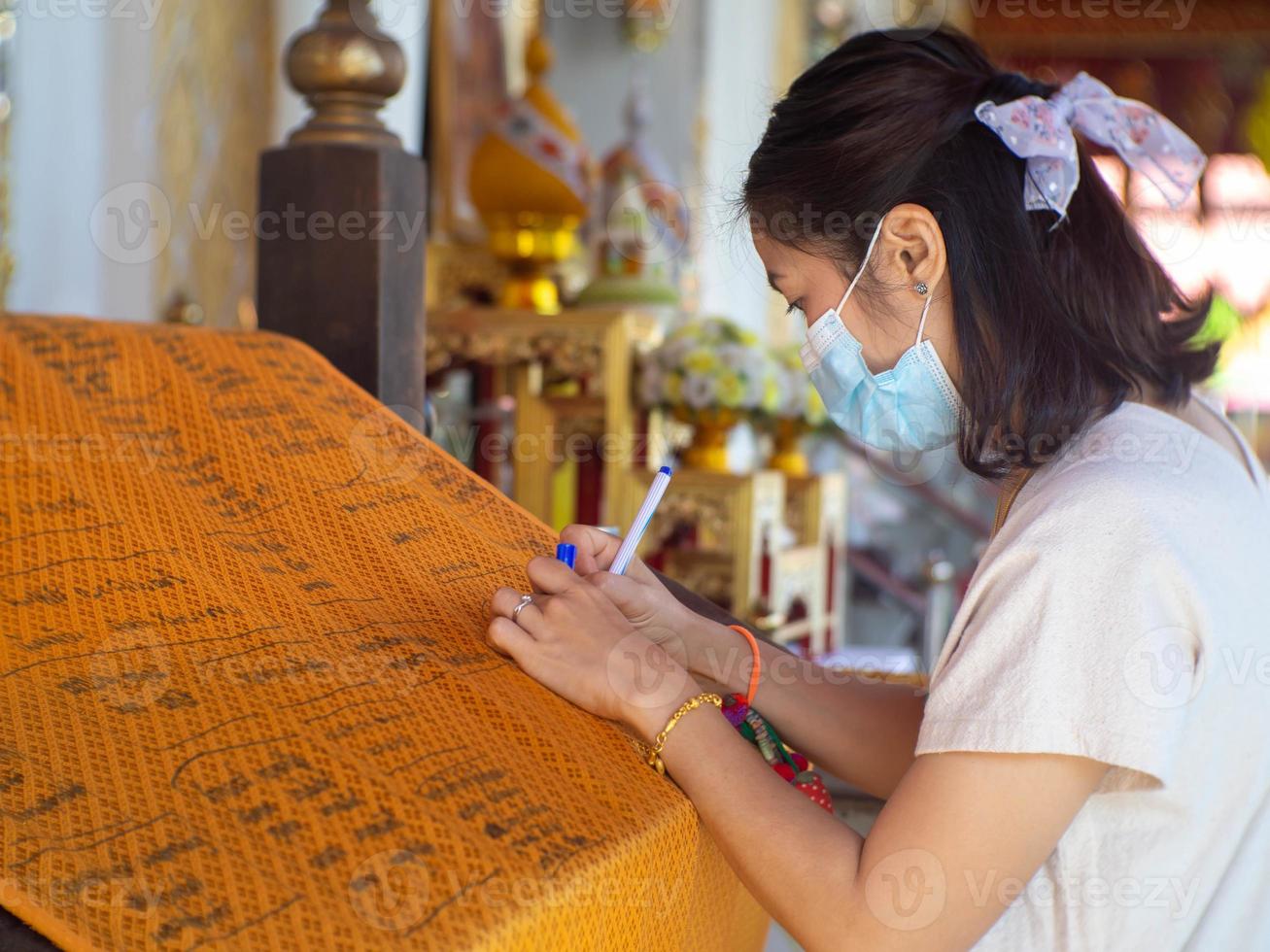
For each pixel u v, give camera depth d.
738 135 6.91
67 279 2.67
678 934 1.02
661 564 3.02
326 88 1.72
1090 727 0.88
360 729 0.94
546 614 1.08
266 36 3.35
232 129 3.22
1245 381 7.36
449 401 3.74
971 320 1.04
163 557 1.11
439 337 3.09
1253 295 7.75
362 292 1.71
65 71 2.65
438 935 0.76
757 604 3.00
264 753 0.90
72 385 1.29
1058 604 0.91
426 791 0.89
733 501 2.97
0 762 0.85
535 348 3.04
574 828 0.90
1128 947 0.95
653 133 6.64
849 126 1.07
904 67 1.09
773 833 0.96
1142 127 1.18
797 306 1.16
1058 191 1.04
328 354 1.72
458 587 1.19
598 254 3.69
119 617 1.03
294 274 1.73
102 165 2.77
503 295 3.39
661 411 3.15
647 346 3.17
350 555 1.19
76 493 1.16
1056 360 1.02
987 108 1.05
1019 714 0.89
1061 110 1.13
